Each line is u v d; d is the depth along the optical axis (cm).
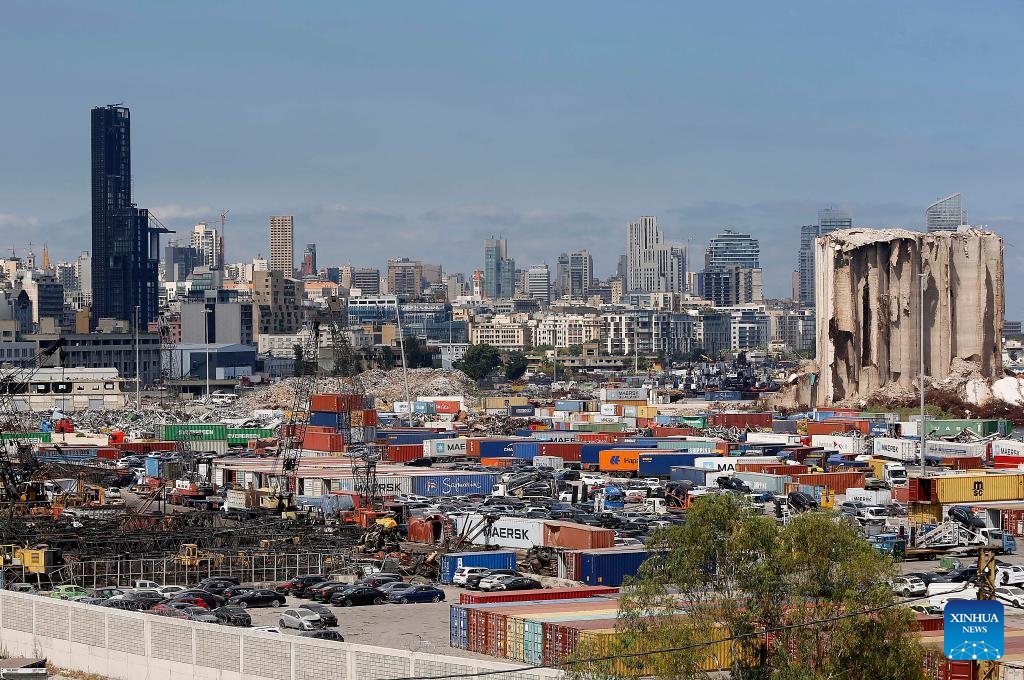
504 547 17725
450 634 11862
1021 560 16312
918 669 8356
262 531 18800
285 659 10281
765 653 8538
